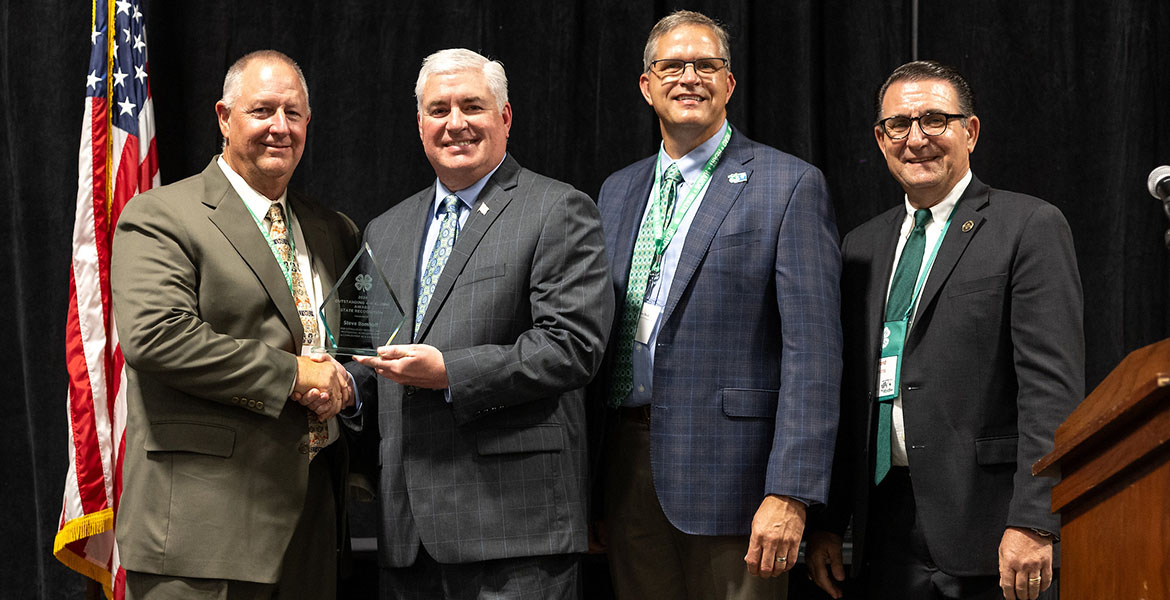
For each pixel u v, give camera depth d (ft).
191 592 6.86
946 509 7.14
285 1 10.77
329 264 7.95
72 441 9.20
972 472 7.14
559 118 10.71
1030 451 6.83
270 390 6.93
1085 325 10.51
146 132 9.80
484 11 10.78
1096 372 10.44
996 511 7.12
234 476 7.00
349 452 8.06
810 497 7.00
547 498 7.12
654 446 7.48
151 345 6.81
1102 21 10.62
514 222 7.39
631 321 7.79
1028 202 7.41
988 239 7.37
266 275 7.33
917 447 7.29
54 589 10.21
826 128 10.78
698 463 7.39
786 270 7.41
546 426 7.22
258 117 7.59
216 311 7.18
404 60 10.83
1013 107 10.71
